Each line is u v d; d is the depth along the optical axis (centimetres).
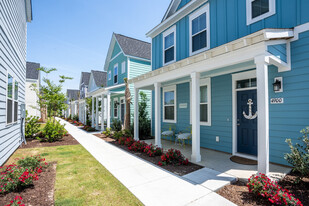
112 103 1500
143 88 864
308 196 273
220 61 410
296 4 386
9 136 528
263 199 267
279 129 415
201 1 609
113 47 1432
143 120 984
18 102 675
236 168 417
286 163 402
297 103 384
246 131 518
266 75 329
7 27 503
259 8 455
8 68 511
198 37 631
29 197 280
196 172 392
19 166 366
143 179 357
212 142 610
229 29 526
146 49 1354
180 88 766
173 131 771
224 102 572
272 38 327
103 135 1002
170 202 268
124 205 261
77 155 553
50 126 823
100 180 353
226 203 262
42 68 1056
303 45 375
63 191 304
